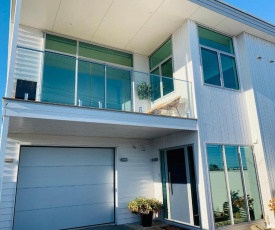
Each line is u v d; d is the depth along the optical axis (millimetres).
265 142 7004
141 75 6344
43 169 6152
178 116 6352
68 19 6602
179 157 6707
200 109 6332
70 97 5234
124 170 7180
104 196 6820
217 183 6008
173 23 7062
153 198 7125
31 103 4391
